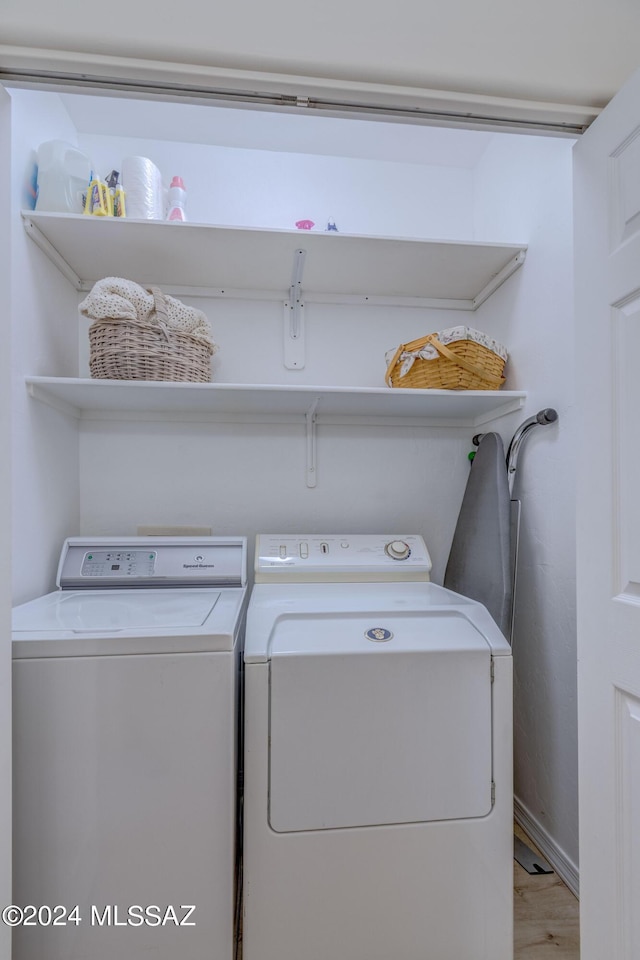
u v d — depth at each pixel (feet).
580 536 3.10
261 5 2.74
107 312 4.37
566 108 2.97
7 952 2.67
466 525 5.63
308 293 5.98
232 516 5.86
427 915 3.30
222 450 5.86
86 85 2.76
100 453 5.63
